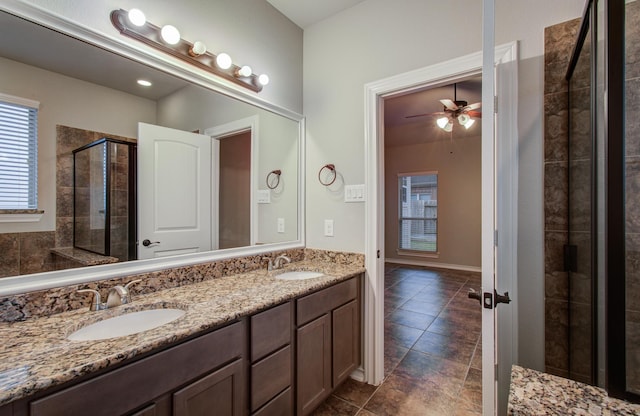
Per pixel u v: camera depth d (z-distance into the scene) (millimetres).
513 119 1560
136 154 1488
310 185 2400
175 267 1566
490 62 971
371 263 2076
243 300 1346
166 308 1323
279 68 2242
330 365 1779
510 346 1544
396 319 3289
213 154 1824
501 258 1569
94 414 813
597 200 1037
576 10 1433
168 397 986
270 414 1371
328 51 2320
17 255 1113
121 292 1256
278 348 1419
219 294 1436
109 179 1389
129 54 1396
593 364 1092
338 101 2258
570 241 1415
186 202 1689
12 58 1123
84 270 1265
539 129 1503
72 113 1274
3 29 1100
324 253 2293
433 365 2311
